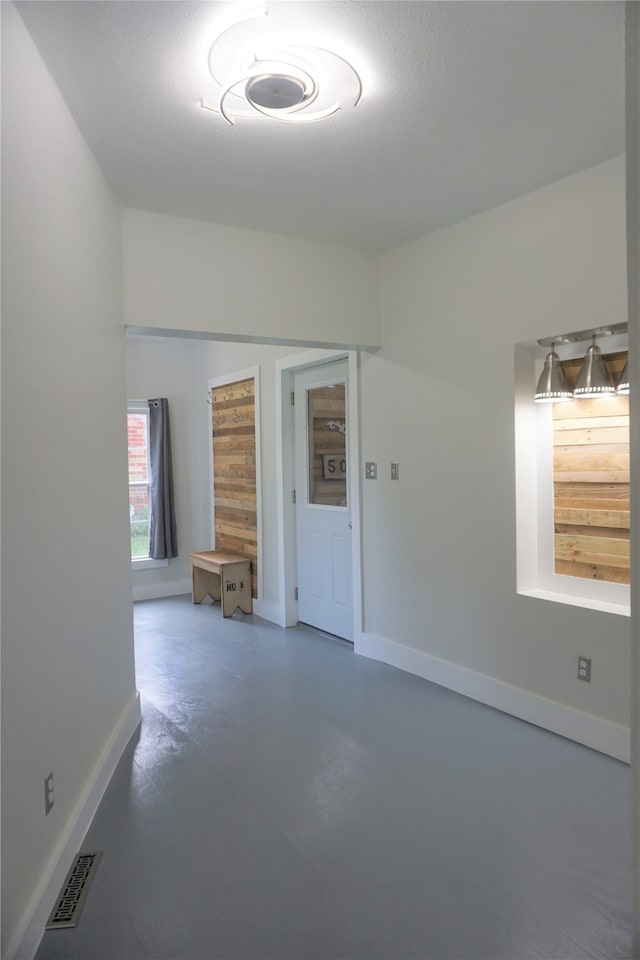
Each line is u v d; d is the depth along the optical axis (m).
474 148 2.70
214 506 6.47
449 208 3.38
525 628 3.29
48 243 2.02
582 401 3.16
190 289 3.48
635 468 1.74
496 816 2.43
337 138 2.60
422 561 3.93
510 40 1.98
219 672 4.12
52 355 2.04
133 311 3.31
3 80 1.63
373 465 4.30
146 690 3.82
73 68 2.07
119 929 1.87
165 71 2.11
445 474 3.74
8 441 1.63
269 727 3.27
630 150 1.73
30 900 1.78
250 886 2.06
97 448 2.67
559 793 2.59
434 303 3.77
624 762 2.83
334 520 4.84
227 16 1.85
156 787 2.69
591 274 2.91
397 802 2.54
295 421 5.23
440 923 1.88
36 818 1.84
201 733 3.21
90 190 2.62
